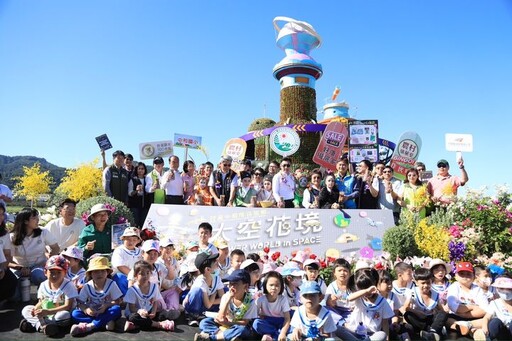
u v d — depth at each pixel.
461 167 8.99
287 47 22.84
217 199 9.93
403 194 9.23
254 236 8.51
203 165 11.20
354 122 11.98
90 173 17.98
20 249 6.65
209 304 5.66
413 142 12.63
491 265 6.22
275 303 5.08
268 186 9.85
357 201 9.34
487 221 7.95
